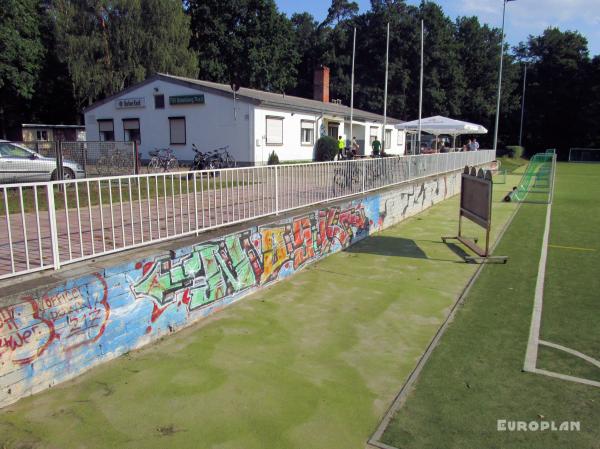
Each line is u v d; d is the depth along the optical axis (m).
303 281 6.44
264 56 41.62
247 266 5.72
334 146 23.88
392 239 9.18
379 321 5.09
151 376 3.81
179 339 4.54
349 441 3.03
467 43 50.78
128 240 5.10
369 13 48.88
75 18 30.02
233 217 5.80
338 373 3.94
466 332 4.80
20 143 11.21
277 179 6.57
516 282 6.50
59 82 35.22
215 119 21.17
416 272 6.95
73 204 7.46
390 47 47.66
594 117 49.62
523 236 9.73
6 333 3.25
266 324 4.96
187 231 5.19
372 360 4.18
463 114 50.78
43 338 3.49
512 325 4.98
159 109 22.59
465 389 3.68
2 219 6.56
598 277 6.71
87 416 3.24
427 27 46.66
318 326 4.93
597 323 5.02
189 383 3.72
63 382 3.66
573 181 23.77
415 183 12.06
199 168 17.84
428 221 11.33
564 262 7.57
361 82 48.75
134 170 12.02
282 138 22.38
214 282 5.19
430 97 46.75
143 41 30.77
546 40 53.22
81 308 3.75
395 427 3.18
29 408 3.30
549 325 4.97
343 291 6.05
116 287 4.04
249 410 3.37
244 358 4.18
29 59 31.20
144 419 3.23
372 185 9.75
